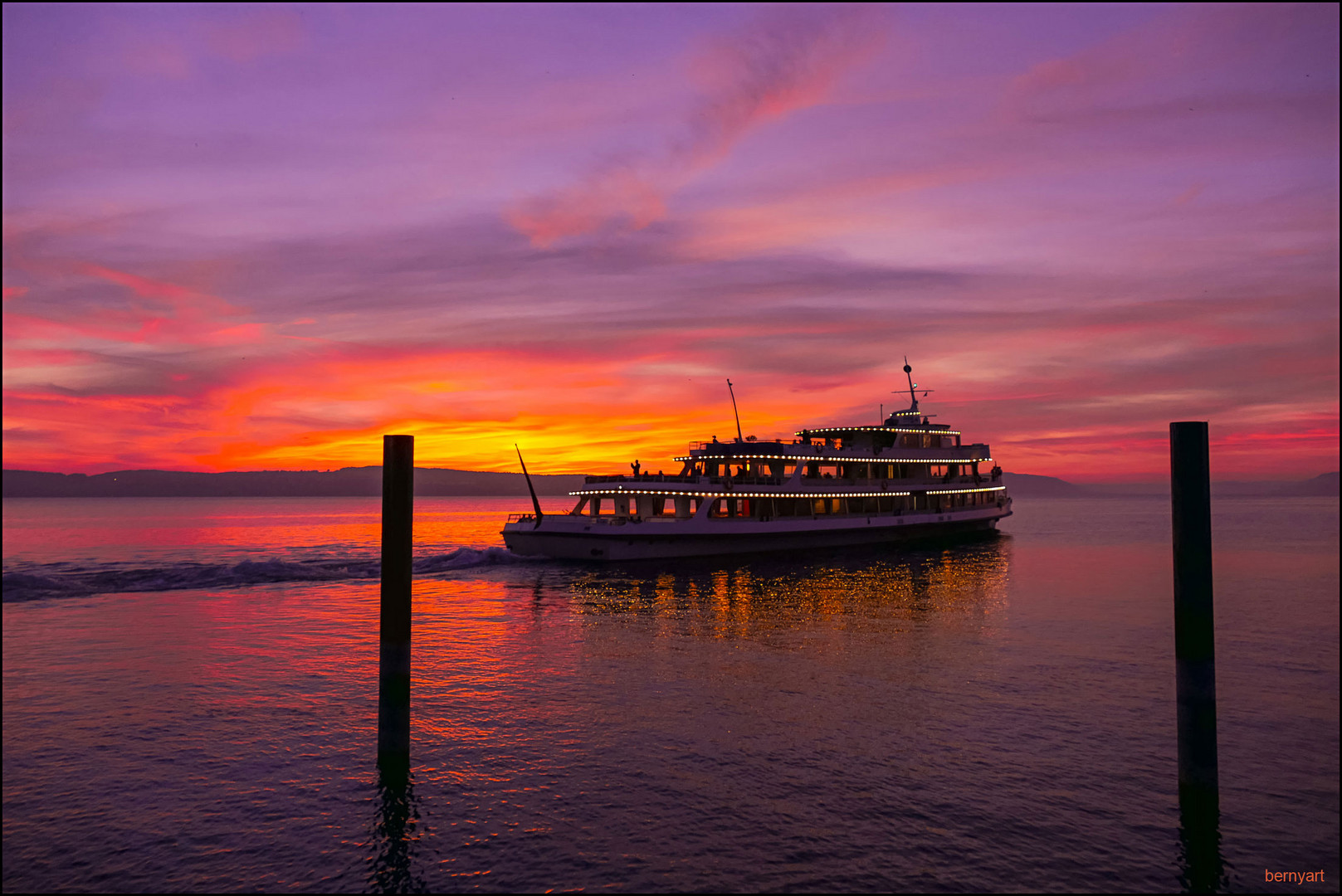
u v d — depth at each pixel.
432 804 13.79
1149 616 33.16
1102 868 11.70
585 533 54.59
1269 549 66.56
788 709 19.25
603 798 14.03
